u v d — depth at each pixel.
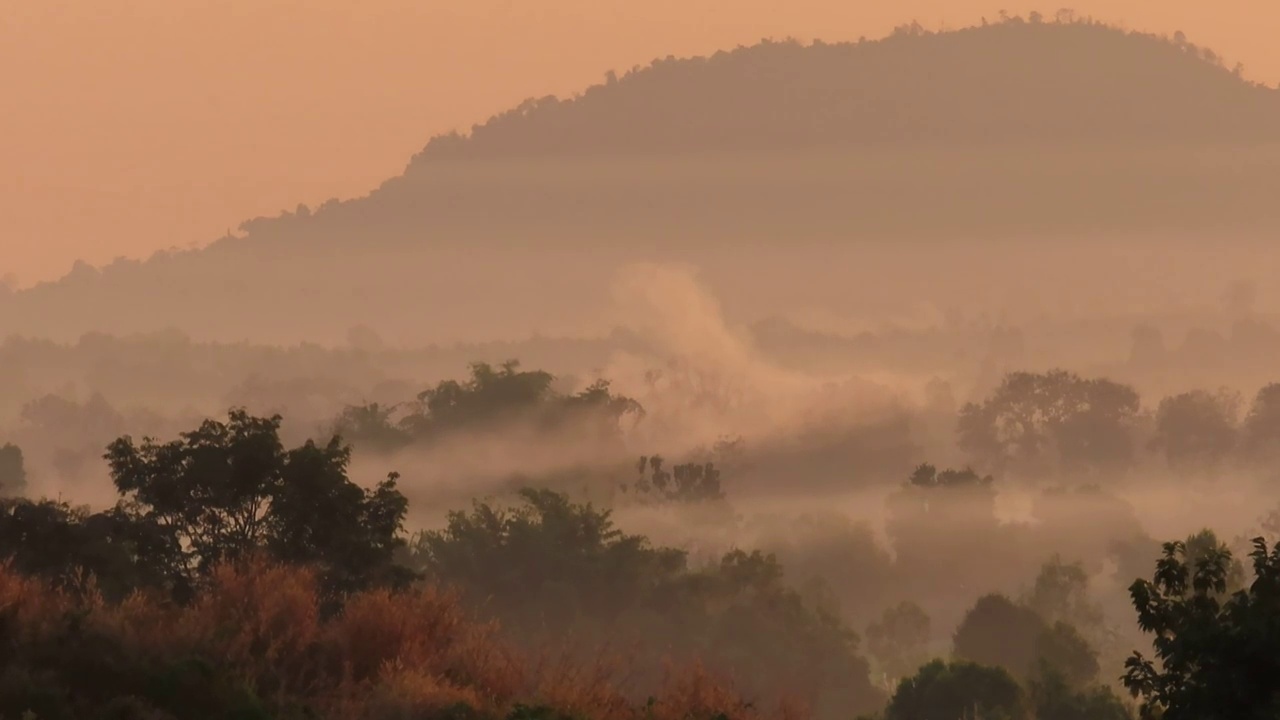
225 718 56.53
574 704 65.12
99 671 57.56
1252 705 60.50
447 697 61.47
